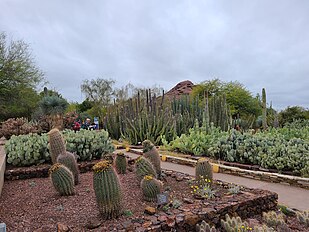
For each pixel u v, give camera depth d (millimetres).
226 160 7211
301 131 8383
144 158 4414
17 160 5629
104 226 2838
